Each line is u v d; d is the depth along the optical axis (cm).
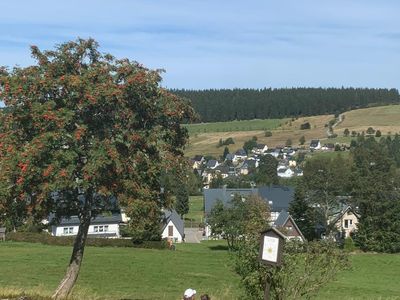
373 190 8481
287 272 1345
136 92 1627
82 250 1845
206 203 10419
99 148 1514
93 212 1767
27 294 1827
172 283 4044
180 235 9331
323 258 1398
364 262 6662
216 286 3903
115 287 3741
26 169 1457
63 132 1505
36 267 4494
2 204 1583
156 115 1697
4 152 1534
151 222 1703
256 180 16250
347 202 9062
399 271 5775
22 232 6850
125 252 6081
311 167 9244
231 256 1413
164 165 1675
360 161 9256
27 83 1565
